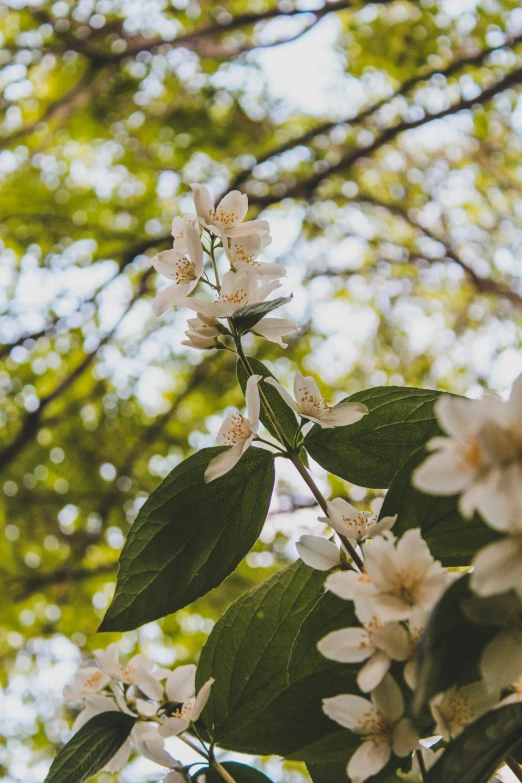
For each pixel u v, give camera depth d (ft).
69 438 39.99
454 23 37.35
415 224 44.09
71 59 39.42
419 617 3.37
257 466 4.93
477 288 42.68
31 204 41.65
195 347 5.16
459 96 37.83
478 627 3.06
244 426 4.93
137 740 4.93
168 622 33.37
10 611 35.50
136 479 39.52
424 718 3.45
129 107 41.01
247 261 5.40
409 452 4.88
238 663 4.77
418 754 3.45
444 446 2.70
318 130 37.76
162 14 38.91
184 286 5.27
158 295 5.27
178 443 40.52
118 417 40.70
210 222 5.40
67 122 41.42
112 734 4.74
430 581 3.47
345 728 3.54
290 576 4.94
